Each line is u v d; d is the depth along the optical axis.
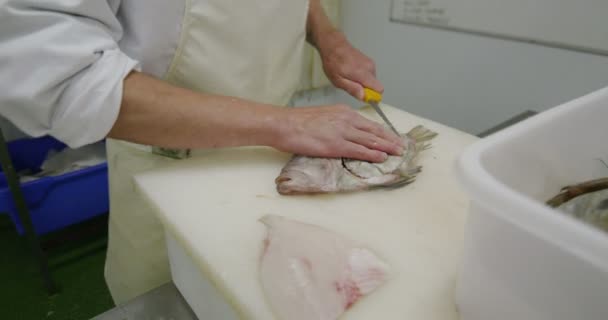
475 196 0.28
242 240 0.48
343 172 0.58
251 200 0.55
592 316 0.25
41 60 0.47
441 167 0.64
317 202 0.55
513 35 1.06
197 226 0.50
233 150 0.69
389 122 0.76
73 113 0.50
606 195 0.36
